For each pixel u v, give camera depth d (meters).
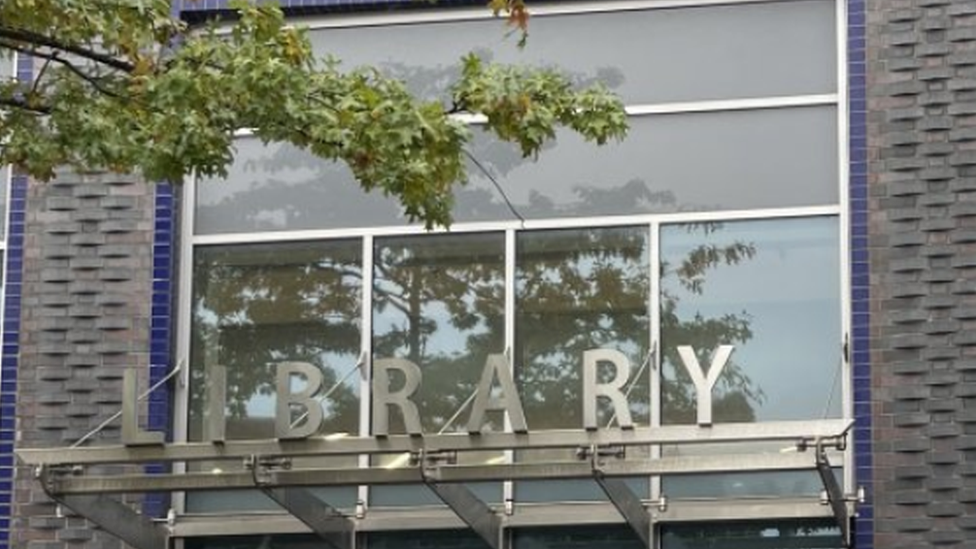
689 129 17.97
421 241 18.19
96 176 18.42
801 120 17.80
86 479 15.88
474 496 16.77
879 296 17.06
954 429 16.73
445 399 17.86
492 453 17.55
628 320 17.70
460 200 18.17
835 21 17.91
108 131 14.20
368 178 14.15
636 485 17.36
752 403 17.38
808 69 17.86
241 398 18.17
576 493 17.50
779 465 15.31
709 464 15.39
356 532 17.66
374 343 18.06
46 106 14.52
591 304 17.80
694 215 17.78
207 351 18.30
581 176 18.03
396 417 17.86
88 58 14.91
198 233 18.53
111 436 17.97
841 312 17.38
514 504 17.48
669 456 17.25
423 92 18.48
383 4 18.52
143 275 18.23
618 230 17.91
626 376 15.55
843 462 17.08
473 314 17.97
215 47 14.16
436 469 15.68
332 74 14.29
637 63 18.17
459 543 17.62
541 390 17.73
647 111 18.03
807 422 15.23
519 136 14.34
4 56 16.72
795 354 17.39
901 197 17.17
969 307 16.88
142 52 15.23
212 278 18.44
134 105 14.30
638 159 17.98
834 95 17.78
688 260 17.73
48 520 17.95
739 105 17.91
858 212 17.23
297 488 16.30
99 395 18.05
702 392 15.41
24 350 18.25
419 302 18.08
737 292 17.59
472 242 18.09
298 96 13.95
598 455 15.55
